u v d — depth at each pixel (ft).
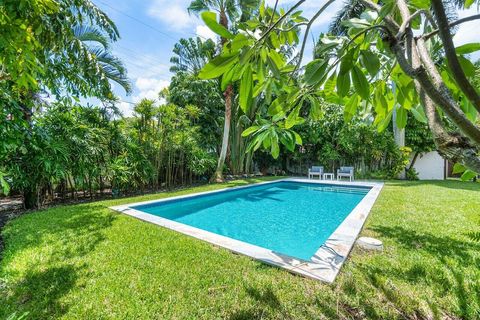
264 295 6.18
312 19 3.40
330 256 8.07
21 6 4.53
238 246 9.28
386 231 10.55
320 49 3.11
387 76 4.21
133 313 5.58
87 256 8.38
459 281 6.37
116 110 22.71
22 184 14.80
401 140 35.17
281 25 4.10
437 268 7.11
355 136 34.58
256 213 19.48
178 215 18.79
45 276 7.11
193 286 6.62
